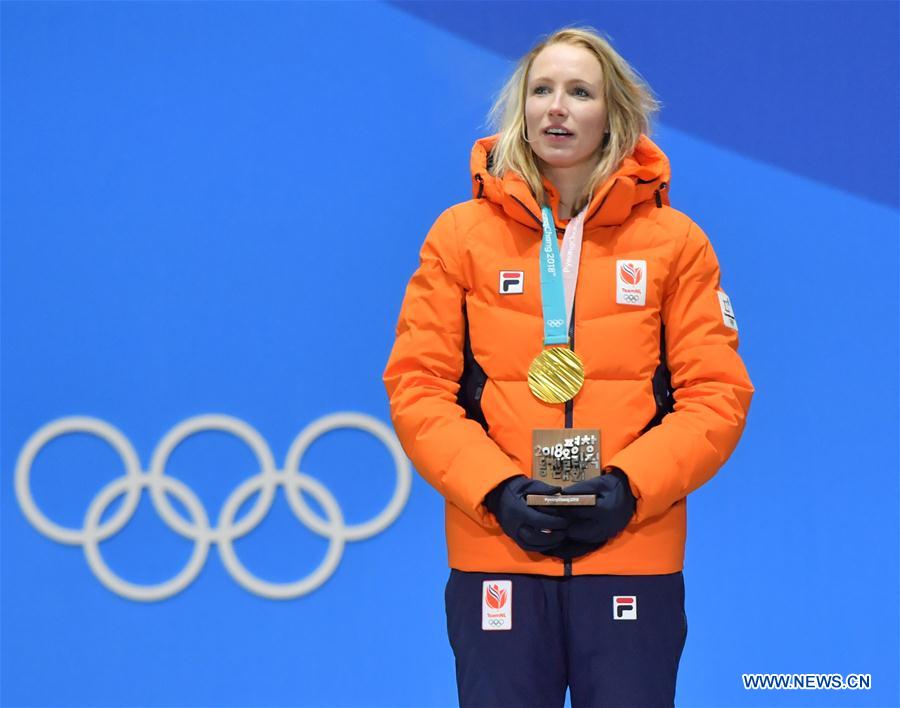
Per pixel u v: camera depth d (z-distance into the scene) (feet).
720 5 49.78
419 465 31.09
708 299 31.96
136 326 50.34
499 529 31.01
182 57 50.26
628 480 29.73
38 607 50.26
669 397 32.32
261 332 50.31
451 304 32.12
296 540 50.16
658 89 49.90
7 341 50.52
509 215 32.22
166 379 50.26
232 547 50.06
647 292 31.37
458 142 50.24
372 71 50.19
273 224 50.26
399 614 49.98
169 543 50.21
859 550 49.19
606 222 32.07
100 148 50.34
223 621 50.11
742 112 49.80
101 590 50.21
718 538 49.49
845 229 49.52
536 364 30.96
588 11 49.88
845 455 49.34
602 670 30.42
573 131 31.58
